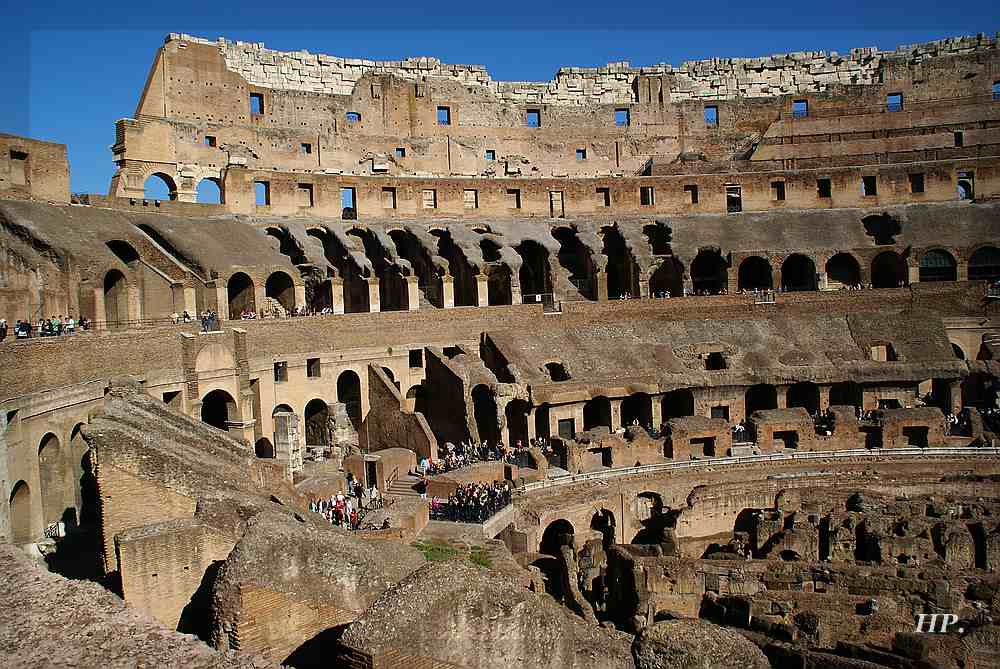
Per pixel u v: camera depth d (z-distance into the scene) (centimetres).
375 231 8062
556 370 6894
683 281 8212
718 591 3762
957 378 6662
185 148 8112
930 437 6109
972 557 4094
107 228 5947
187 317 5797
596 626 2716
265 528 2148
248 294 6825
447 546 4041
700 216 9038
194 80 8244
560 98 10338
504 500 4900
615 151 10331
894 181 9019
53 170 6156
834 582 3706
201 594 2542
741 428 6556
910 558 4091
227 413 5653
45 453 4081
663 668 1905
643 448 5900
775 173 9144
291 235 7412
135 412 3888
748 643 1953
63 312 5141
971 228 8256
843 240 8394
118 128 7744
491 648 1886
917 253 8044
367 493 4856
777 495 5162
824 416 6506
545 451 6072
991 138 9238
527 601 1948
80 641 1209
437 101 9731
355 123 9281
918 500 4712
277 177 7838
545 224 8850
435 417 6706
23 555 1522
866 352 7094
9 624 1242
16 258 5103
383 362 6856
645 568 3778
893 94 10188
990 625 3072
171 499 2964
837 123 9850
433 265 7744
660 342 7212
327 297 7350
